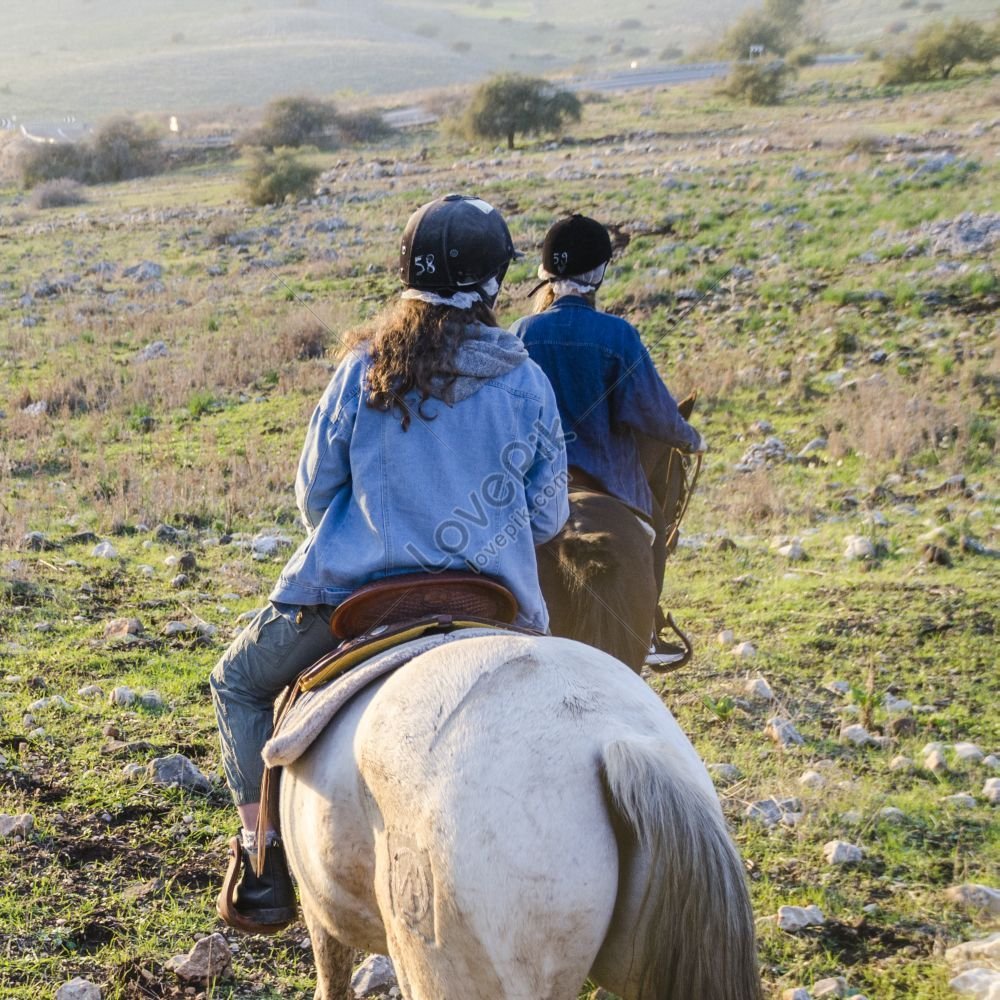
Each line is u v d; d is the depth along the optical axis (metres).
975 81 39.66
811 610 7.62
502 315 15.67
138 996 3.95
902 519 9.29
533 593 3.08
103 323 17.83
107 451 11.98
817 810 5.10
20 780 5.37
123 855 4.80
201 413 13.41
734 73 41.19
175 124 42.50
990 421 11.09
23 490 10.65
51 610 7.66
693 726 6.05
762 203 21.12
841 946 4.18
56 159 39.44
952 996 3.84
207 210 29.31
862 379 12.66
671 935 2.19
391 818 2.41
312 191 29.70
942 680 6.52
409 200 26.55
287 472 10.79
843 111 35.97
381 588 2.90
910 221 18.31
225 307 18.36
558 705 2.39
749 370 13.26
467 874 2.24
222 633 7.39
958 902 4.41
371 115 41.78
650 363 4.54
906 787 5.38
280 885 3.21
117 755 5.67
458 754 2.33
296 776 2.83
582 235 4.53
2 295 20.56
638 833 2.20
